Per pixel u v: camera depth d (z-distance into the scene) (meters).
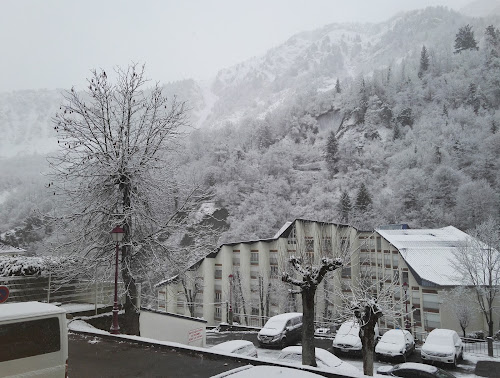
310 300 13.95
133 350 11.85
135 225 18.14
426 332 35.69
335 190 122.38
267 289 52.59
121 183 17.86
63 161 17.98
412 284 39.75
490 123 118.88
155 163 18.86
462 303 35.12
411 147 121.56
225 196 115.00
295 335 24.17
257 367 6.07
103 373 9.67
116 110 18.97
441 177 97.44
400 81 174.75
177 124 19.44
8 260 17.08
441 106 148.25
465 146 110.81
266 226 96.75
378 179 120.81
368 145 145.75
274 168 137.75
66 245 17.86
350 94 183.00
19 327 6.47
